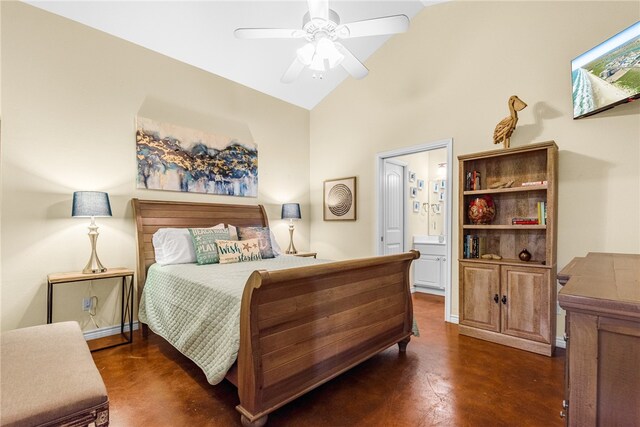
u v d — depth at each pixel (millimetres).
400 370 2297
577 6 2674
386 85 4051
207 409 1842
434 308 4004
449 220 3426
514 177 3008
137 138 3244
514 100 2805
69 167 2840
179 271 2637
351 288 2125
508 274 2758
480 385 2082
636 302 705
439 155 5453
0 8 2520
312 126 5062
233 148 4090
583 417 768
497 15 3117
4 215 2523
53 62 2766
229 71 3934
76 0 2707
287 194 4754
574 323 783
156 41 3281
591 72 2475
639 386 707
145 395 1990
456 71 3402
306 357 1816
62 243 2787
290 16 3127
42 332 1695
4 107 2529
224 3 2898
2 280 2512
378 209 4188
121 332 3057
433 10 3582
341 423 1695
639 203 2408
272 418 1736
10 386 1145
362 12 3400
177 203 3488
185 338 2191
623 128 2469
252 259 3309
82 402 1113
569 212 2689
